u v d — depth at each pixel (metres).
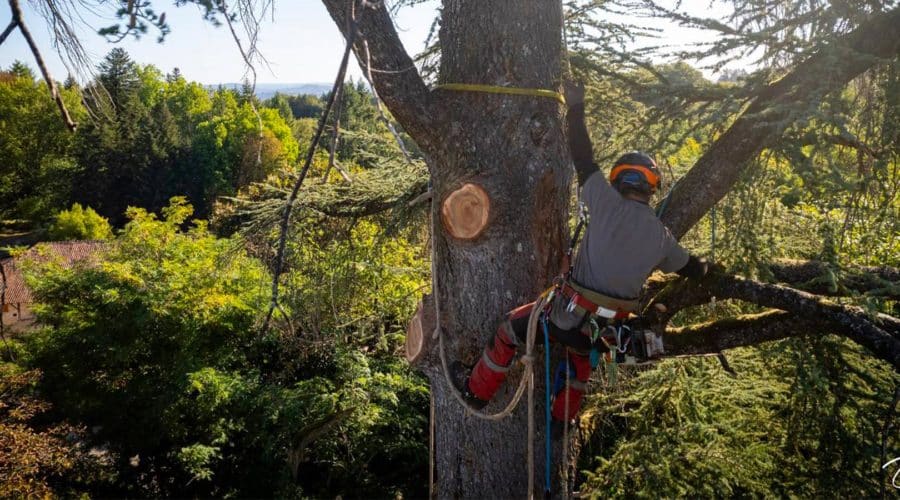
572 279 3.33
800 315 4.26
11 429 10.80
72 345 14.81
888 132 4.04
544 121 3.84
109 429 15.08
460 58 3.87
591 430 7.39
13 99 40.31
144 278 15.47
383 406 15.79
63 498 13.80
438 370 4.34
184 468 14.16
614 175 3.35
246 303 15.64
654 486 7.12
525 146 3.81
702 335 4.87
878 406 6.34
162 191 46.47
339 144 8.29
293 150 47.00
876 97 4.15
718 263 4.57
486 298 3.94
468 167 3.82
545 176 3.86
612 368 3.50
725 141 4.48
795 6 4.23
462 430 4.35
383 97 3.71
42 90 40.06
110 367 15.11
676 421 7.80
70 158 42.25
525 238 3.87
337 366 15.19
